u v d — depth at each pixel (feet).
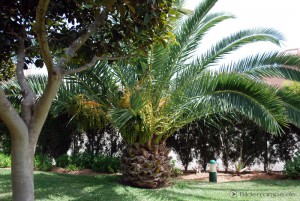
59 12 14.39
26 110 10.94
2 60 15.26
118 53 14.42
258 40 21.61
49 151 33.76
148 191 20.79
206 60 21.89
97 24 12.67
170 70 22.02
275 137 30.55
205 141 31.55
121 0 10.20
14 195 10.18
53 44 14.78
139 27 12.47
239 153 31.09
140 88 20.52
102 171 29.50
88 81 22.04
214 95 19.58
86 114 22.62
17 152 10.23
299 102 20.07
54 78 10.69
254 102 17.88
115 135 33.81
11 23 13.39
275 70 20.63
